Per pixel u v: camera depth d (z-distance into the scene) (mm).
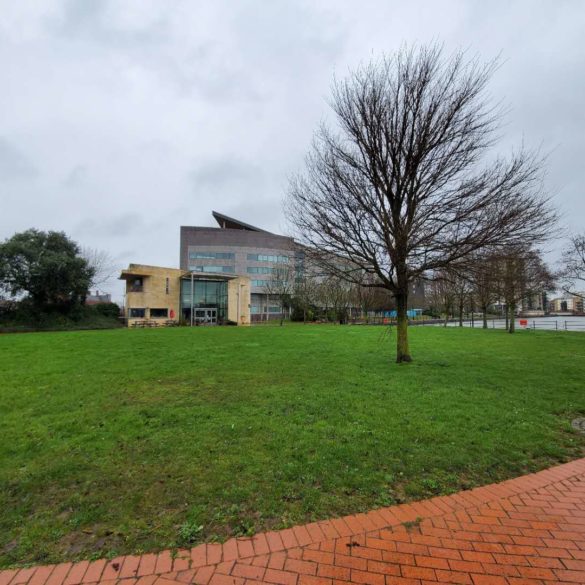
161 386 7199
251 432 4594
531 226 8023
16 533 2619
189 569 2285
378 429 4691
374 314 63906
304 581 2199
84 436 4508
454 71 8500
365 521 2779
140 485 3266
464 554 2439
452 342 16891
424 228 9008
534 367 9641
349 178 9312
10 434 4621
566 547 2514
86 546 2480
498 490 3260
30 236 39188
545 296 41594
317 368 9188
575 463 3855
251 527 2680
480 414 5363
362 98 9117
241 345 14578
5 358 10938
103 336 19156
